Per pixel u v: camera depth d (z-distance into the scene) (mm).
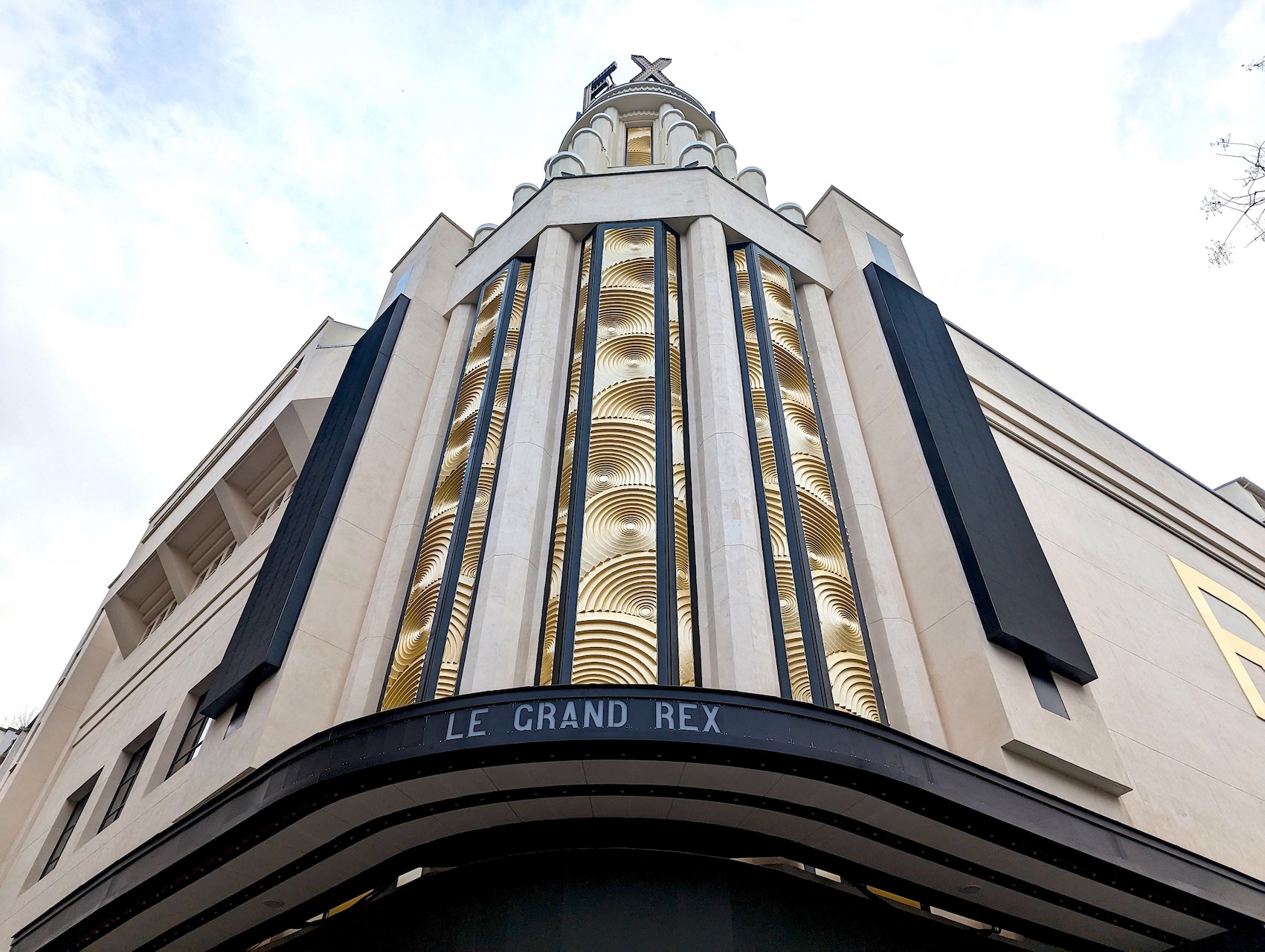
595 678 13914
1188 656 23078
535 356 19203
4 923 22688
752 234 23453
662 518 15969
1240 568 30906
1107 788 15156
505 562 15430
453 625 15477
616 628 14539
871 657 16031
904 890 12969
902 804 11266
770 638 14602
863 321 22734
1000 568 16703
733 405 17984
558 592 15258
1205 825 17812
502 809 11477
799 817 11625
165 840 12805
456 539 16891
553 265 21438
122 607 32719
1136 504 28453
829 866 12414
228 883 12438
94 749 26906
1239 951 13375
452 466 19172
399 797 11102
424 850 12039
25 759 30344
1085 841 12219
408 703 14914
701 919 11305
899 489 18938
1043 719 14852
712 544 15656
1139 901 12906
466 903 11617
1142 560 25875
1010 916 13445
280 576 18125
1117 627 21641
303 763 11352
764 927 11547
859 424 20922
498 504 16672
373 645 16453
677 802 11438
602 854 11812
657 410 17844
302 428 26609
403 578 17703
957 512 17266
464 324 23438
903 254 27125
